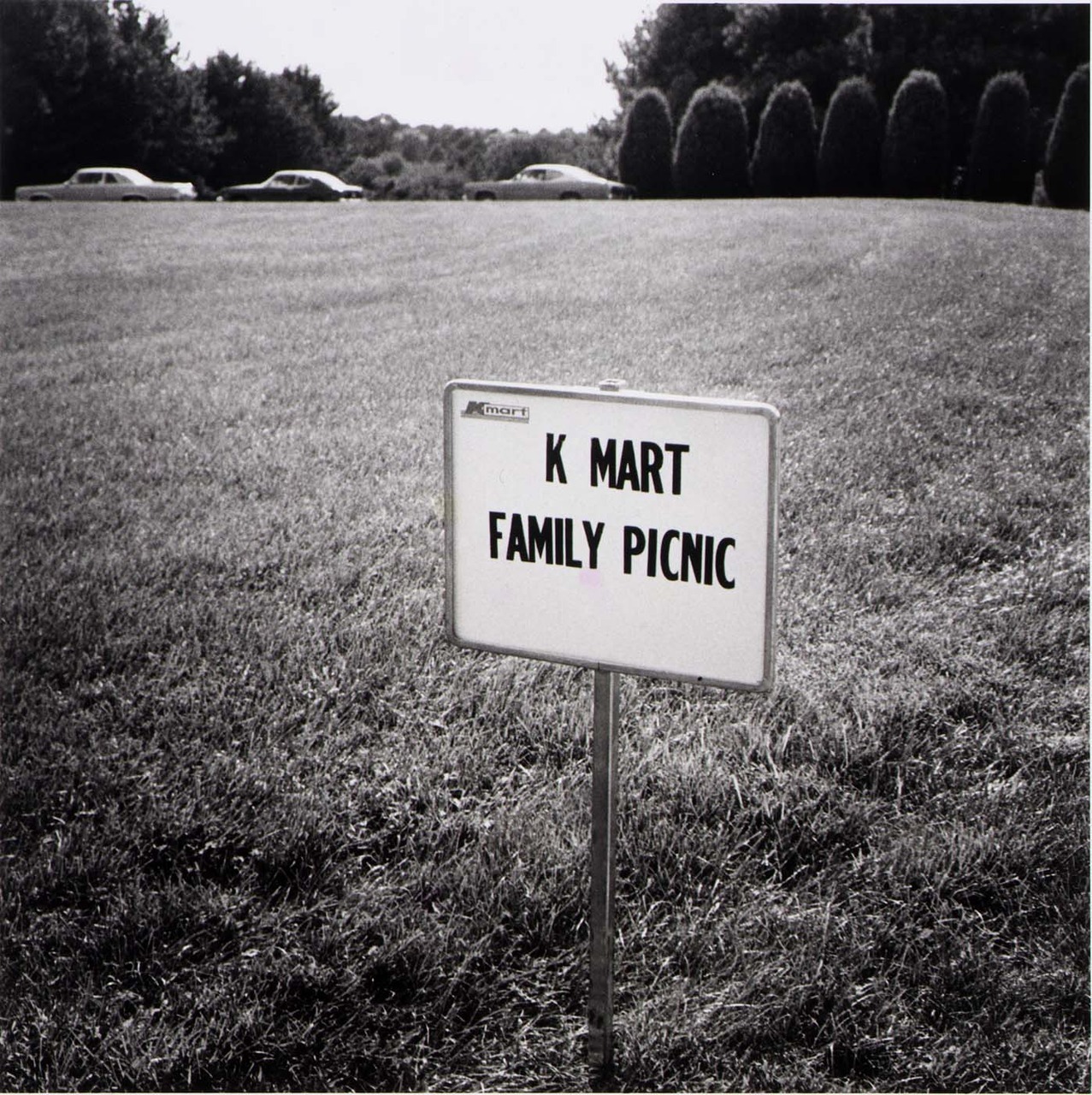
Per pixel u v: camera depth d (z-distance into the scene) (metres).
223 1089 2.93
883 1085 2.91
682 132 19.36
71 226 16.92
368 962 3.22
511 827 3.69
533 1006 3.16
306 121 27.50
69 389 8.98
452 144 31.83
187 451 7.50
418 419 8.09
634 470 2.50
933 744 4.22
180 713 4.43
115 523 6.29
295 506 6.49
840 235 14.52
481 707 4.39
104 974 3.24
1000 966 3.21
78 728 4.33
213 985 3.17
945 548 5.86
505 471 2.60
